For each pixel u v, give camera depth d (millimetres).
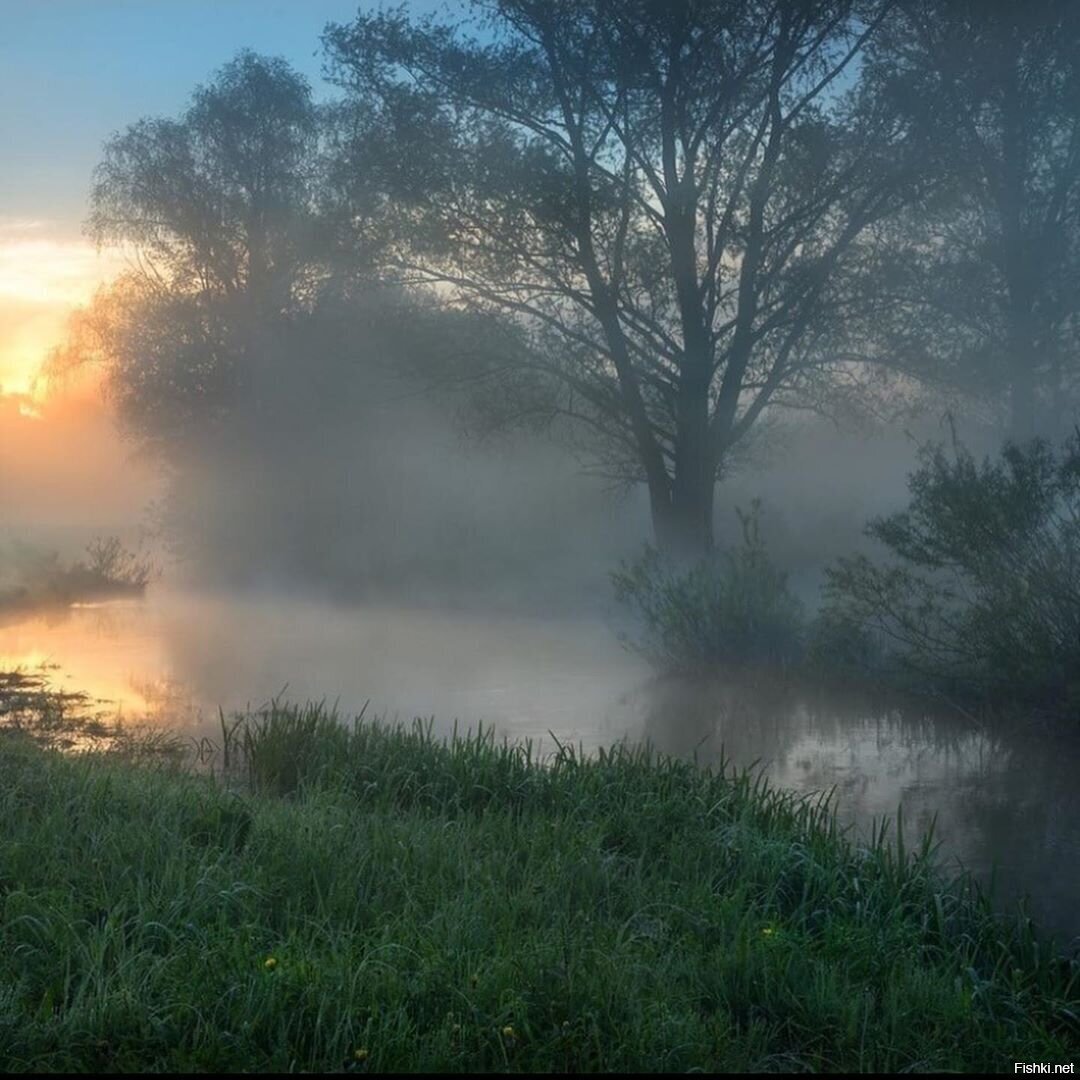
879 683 15000
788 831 8031
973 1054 5164
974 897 7414
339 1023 4797
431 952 5461
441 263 23094
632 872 7418
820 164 21016
